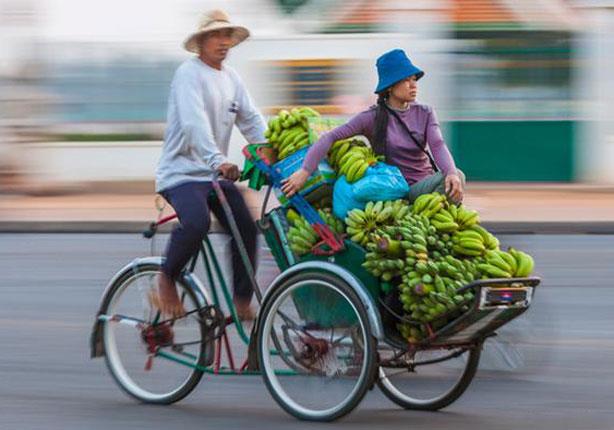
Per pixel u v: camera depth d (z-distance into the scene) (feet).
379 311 31.37
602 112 100.83
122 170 99.40
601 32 99.81
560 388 36.94
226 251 35.37
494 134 100.89
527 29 99.76
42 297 54.24
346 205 31.86
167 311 34.60
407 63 32.17
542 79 100.42
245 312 34.83
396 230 30.83
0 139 97.81
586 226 78.54
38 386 37.52
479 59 100.01
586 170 101.60
